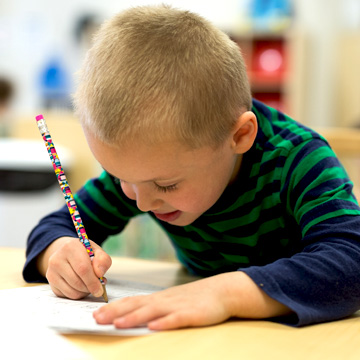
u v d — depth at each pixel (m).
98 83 0.70
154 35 0.72
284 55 5.25
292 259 0.72
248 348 0.56
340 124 5.45
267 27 5.19
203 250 0.99
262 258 0.96
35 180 2.52
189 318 0.62
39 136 2.86
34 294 0.77
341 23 5.41
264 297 0.67
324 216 0.78
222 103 0.73
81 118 0.75
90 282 0.74
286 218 0.89
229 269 1.01
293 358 0.54
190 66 0.71
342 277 0.69
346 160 1.62
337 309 0.68
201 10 5.77
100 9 5.94
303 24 5.47
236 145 0.79
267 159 0.88
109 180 1.01
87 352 0.54
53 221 0.97
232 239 0.95
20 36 6.14
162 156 0.69
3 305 0.70
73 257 0.77
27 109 6.10
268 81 5.26
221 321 0.65
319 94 5.51
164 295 0.65
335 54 5.44
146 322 0.62
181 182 0.73
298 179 0.85
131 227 3.04
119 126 0.67
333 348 0.58
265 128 0.91
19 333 0.59
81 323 0.61
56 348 0.55
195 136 0.70
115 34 0.73
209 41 0.75
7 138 2.92
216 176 0.77
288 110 5.24
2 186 2.50
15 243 2.54
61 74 5.96
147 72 0.69
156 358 0.53
